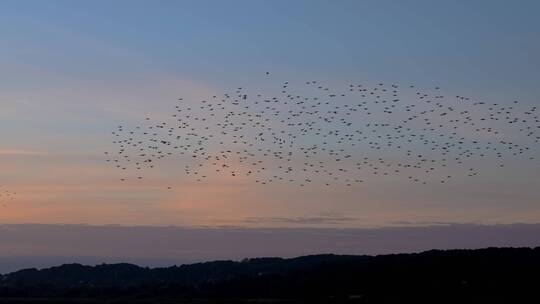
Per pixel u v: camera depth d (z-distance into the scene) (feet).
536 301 320.29
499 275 370.32
